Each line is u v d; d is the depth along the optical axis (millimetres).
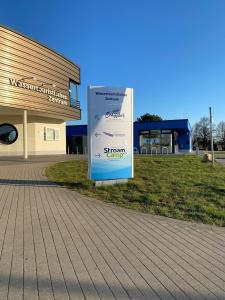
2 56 22328
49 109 27094
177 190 11789
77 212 8906
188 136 51562
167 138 47281
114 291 4531
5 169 17781
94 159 12594
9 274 4992
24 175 15398
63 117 30547
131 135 13078
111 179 12797
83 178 14273
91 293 4461
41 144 30172
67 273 5062
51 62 27297
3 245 6246
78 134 50906
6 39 22594
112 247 6273
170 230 7480
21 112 26953
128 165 13055
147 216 8672
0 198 10430
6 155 28359
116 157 12844
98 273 5090
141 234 7133
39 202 9945
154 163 20016
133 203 10141
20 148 28750
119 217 8516
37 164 20641
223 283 4828
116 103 12805
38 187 12430
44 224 7707
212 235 7160
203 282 4855
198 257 5852
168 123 47062
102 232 7207
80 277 4934
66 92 29922
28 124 29250
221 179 14336
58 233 7055
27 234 6941
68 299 4281
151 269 5285
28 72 24547
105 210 9227
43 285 4656
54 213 8727
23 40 24016
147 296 4414
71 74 30859
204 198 10680
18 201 10031
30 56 24734
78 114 32906
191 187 12281
